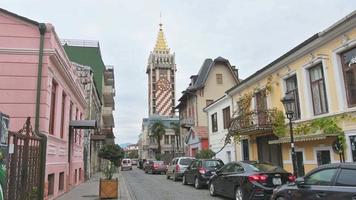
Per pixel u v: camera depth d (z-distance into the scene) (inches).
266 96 743.7
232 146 939.3
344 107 510.0
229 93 934.4
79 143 895.1
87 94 1168.2
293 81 657.0
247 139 847.1
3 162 285.9
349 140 498.9
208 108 1154.7
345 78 516.4
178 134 2306.8
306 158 600.4
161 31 5162.4
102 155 1638.8
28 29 499.2
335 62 527.8
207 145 1242.0
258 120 740.0
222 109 1020.5
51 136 513.0
